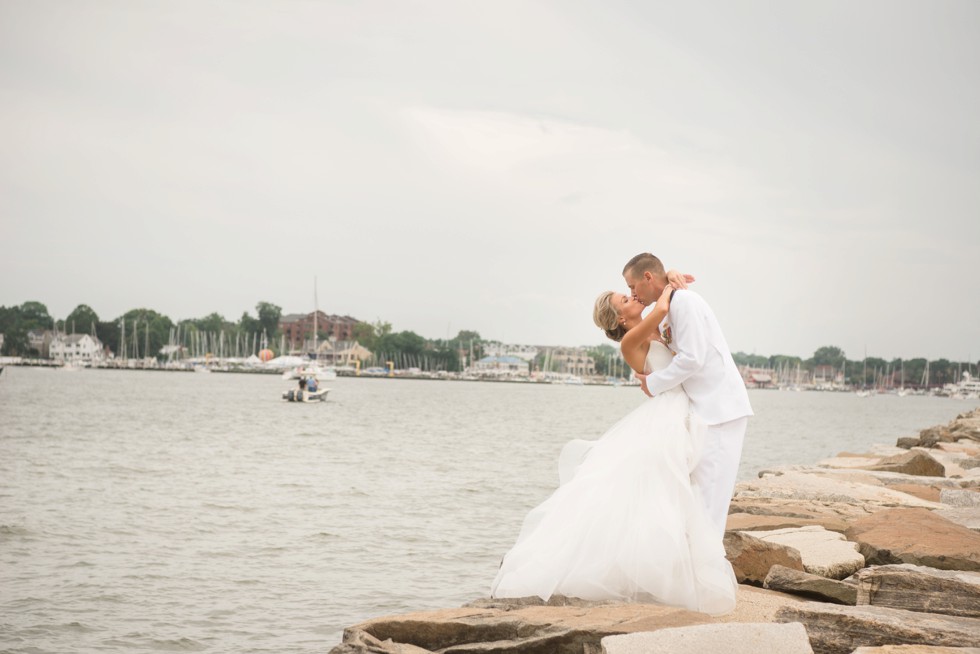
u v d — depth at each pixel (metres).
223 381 175.62
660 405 5.75
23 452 35.12
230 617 12.02
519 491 25.14
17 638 11.09
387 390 156.50
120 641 11.02
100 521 19.08
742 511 9.91
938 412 134.75
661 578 5.43
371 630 5.30
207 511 20.67
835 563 6.87
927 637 4.67
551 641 4.89
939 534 7.70
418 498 23.30
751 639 4.32
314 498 23.06
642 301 5.93
